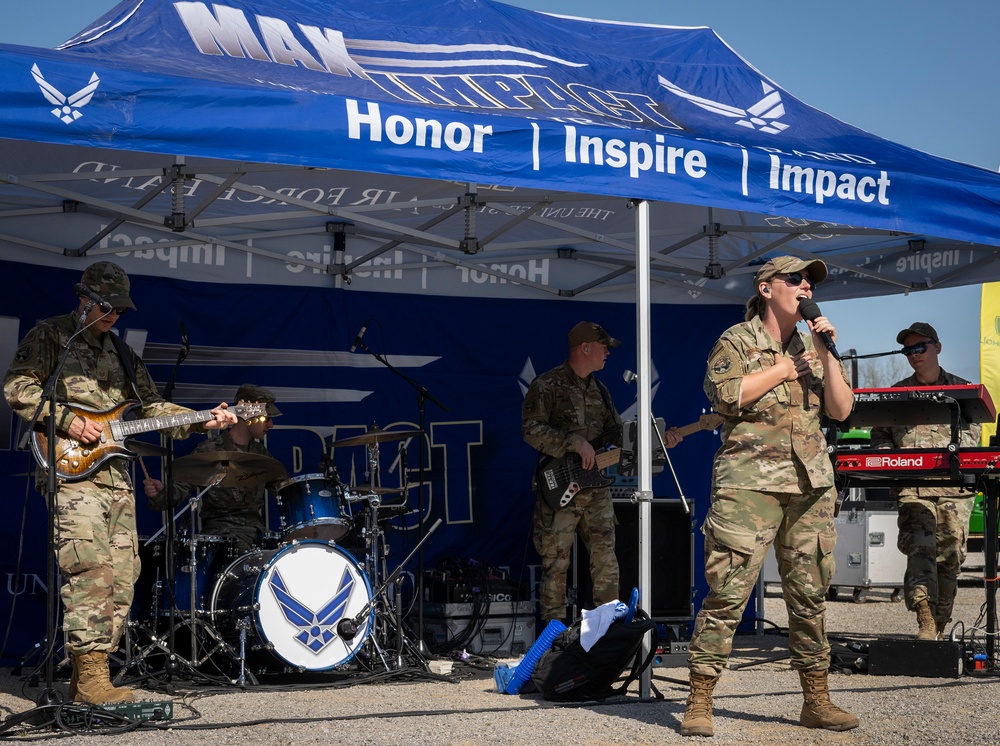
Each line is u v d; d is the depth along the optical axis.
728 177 5.41
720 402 4.65
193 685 6.19
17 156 6.39
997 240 6.03
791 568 4.79
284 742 4.56
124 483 5.38
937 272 8.38
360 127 4.63
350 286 8.44
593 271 9.14
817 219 5.60
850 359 7.03
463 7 6.90
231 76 4.71
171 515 5.97
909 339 7.18
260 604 6.09
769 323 4.79
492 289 8.85
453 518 8.61
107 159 6.52
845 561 11.69
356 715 5.13
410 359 8.58
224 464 6.43
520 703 5.55
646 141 5.24
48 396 4.79
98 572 5.18
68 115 4.12
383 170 4.67
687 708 4.77
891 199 5.78
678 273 9.18
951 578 7.39
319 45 5.72
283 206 7.52
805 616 4.80
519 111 5.29
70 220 7.50
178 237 7.86
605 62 6.88
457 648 7.61
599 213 8.02
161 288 7.85
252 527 7.31
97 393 5.32
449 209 7.12
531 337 8.94
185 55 5.04
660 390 9.23
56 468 5.04
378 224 6.88
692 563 7.68
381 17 6.59
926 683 6.06
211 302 8.02
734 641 8.49
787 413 4.68
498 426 8.79
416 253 8.59
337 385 8.34
